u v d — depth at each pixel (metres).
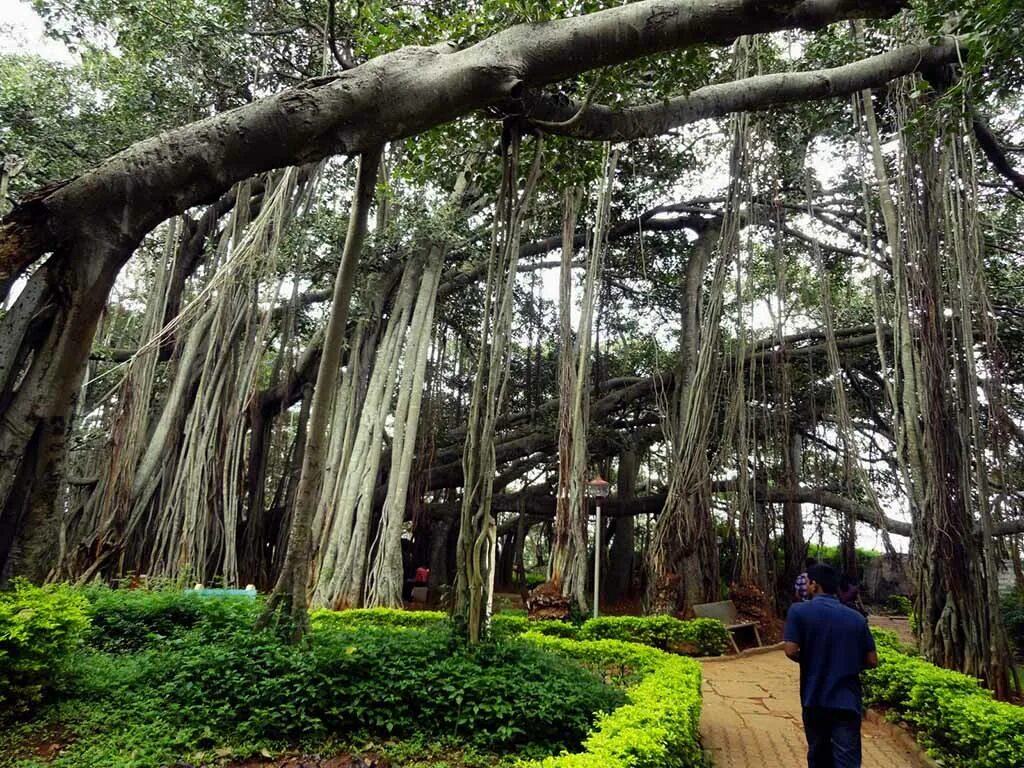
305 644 4.59
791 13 4.41
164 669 4.38
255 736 3.71
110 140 9.66
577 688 4.12
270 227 10.37
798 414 14.84
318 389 5.36
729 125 11.24
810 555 17.67
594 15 4.46
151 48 9.65
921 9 5.36
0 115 9.46
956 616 5.91
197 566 9.91
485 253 14.03
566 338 11.09
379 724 3.82
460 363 16.41
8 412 3.63
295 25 10.00
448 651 4.62
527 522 17.00
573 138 5.86
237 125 3.90
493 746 3.71
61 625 4.12
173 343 11.41
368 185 4.95
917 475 6.44
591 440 15.28
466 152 6.58
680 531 10.87
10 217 3.68
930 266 6.65
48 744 3.56
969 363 6.20
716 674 7.79
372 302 12.65
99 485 10.12
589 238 13.14
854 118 8.75
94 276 3.77
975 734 4.05
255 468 12.66
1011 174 9.31
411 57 4.25
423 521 14.35
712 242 14.11
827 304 10.62
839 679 3.26
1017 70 6.15
